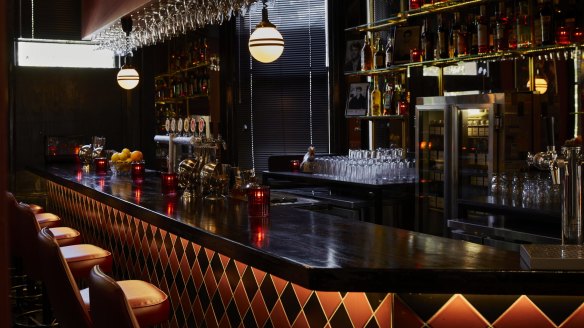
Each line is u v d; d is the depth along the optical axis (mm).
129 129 9758
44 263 2879
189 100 9836
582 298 2137
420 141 6426
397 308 2180
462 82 6488
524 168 5441
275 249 2443
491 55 5914
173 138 5320
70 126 9383
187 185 4367
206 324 3336
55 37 9500
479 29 5984
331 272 2078
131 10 6672
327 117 8992
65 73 9336
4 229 542
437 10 6645
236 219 3326
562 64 5418
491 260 2193
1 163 527
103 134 9609
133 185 5305
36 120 9180
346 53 8039
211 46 9188
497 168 5391
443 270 2045
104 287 2115
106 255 4109
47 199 8188
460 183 5871
